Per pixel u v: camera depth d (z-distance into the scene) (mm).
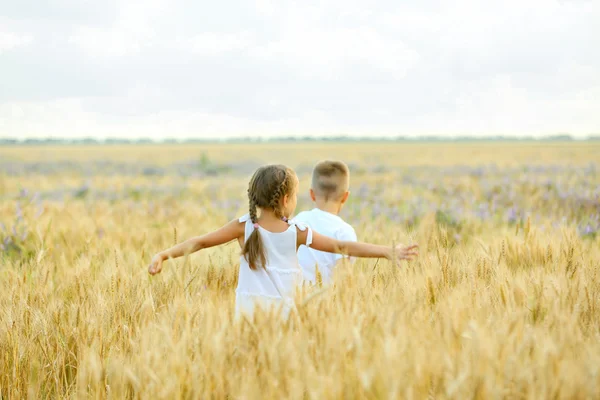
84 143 178500
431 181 17391
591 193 9570
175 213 9242
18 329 3000
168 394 2186
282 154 63594
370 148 86438
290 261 3285
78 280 3623
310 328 2414
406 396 1904
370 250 3223
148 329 2740
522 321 2389
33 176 26609
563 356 2113
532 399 1913
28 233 6062
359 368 2053
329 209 4227
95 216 8211
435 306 2896
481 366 2008
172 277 3650
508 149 66750
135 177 25578
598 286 3168
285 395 2086
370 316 2475
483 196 11930
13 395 2738
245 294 3273
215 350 2275
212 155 61281
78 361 2771
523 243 4242
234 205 11242
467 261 3699
